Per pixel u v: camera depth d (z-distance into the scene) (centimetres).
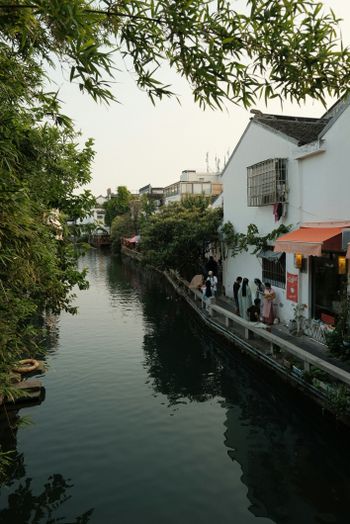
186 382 1030
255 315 1226
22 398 902
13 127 381
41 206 561
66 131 632
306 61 260
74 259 790
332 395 732
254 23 251
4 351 367
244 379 1050
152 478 636
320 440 748
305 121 1555
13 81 367
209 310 1495
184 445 732
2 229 312
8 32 256
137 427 798
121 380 1041
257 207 1445
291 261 1210
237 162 1616
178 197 3881
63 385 1009
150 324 1644
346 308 867
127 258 4581
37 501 591
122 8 250
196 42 256
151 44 263
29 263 425
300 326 1143
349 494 593
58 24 218
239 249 1566
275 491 601
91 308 1989
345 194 960
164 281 2856
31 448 728
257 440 748
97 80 241
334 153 994
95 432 779
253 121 1428
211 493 600
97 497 596
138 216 4819
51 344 1368
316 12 246
